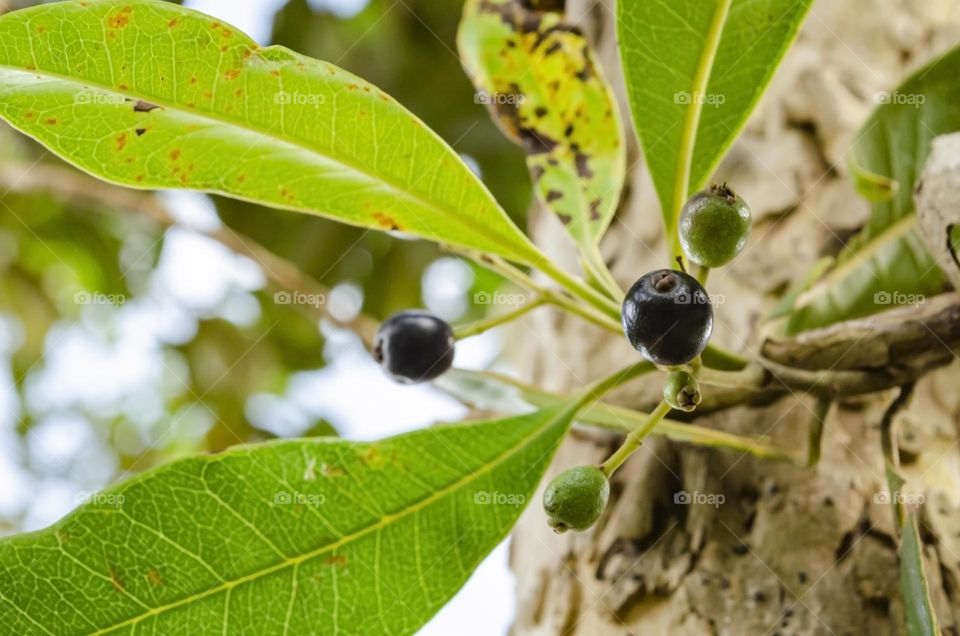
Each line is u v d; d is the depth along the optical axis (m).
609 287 0.24
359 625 0.23
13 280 0.51
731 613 0.23
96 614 0.22
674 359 0.21
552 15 0.26
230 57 0.22
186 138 0.23
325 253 0.48
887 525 0.23
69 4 0.22
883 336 0.23
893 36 0.30
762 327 0.25
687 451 0.25
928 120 0.25
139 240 0.50
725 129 0.24
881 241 0.25
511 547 0.28
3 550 0.22
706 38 0.23
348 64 0.47
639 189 0.30
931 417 0.24
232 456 0.22
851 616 0.23
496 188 0.47
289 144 0.23
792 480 0.24
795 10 0.24
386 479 0.23
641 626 0.24
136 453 0.53
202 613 0.22
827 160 0.28
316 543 0.23
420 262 0.49
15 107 0.22
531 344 0.31
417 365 0.24
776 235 0.27
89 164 0.23
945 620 0.23
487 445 0.23
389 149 0.23
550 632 0.25
